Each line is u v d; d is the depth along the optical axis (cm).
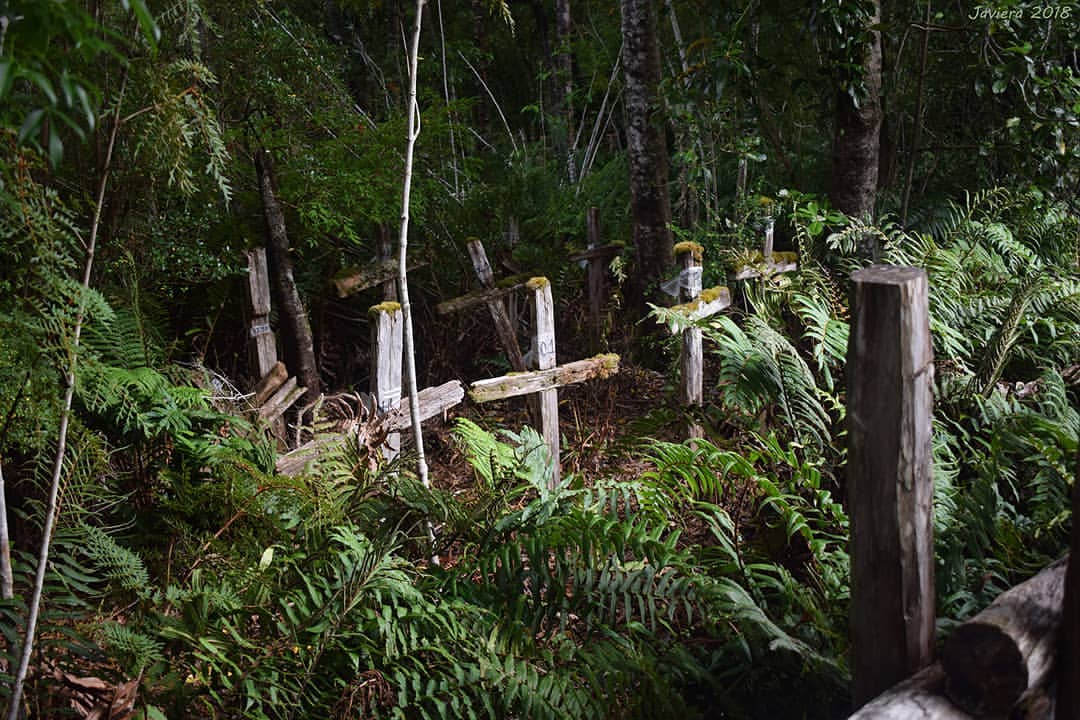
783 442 398
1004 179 691
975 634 186
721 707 276
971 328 451
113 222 378
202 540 324
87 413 340
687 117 632
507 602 285
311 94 654
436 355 610
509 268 662
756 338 384
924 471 207
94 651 247
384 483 338
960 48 687
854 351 205
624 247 686
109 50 146
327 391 566
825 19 548
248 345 516
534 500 346
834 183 600
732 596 264
